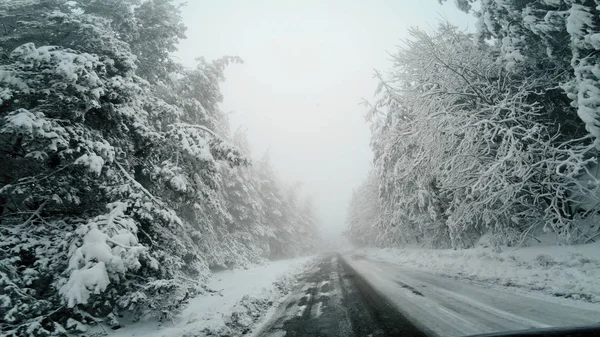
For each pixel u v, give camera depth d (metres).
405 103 16.47
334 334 5.34
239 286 12.06
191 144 9.05
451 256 14.45
